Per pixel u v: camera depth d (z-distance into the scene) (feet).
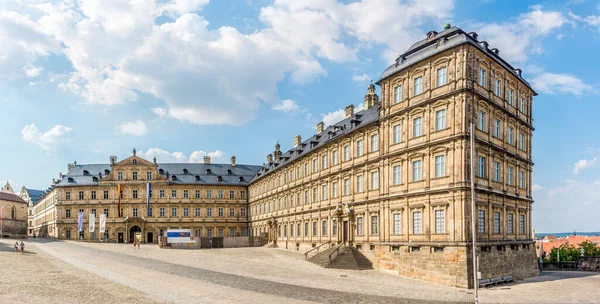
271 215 325.62
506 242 163.94
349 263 186.09
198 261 210.59
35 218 566.36
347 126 231.71
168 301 108.06
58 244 329.31
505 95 175.73
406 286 140.97
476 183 151.84
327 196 233.35
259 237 322.96
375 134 192.85
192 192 405.59
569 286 146.20
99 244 339.77
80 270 165.99
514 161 179.01
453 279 143.54
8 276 140.56
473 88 152.25
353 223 204.03
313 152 253.03
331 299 114.42
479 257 147.43
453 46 153.48
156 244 360.69
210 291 123.75
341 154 220.23
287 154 328.29
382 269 176.35
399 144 175.32
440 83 159.74
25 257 209.67
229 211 408.05
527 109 195.00
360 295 120.98
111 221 395.14
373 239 187.52
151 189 401.08
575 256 352.28
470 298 120.26
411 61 171.22
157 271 168.66
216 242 305.53
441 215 152.66
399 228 171.22
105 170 416.05
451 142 150.82
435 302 113.39
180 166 425.28
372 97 235.61
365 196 195.00
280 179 311.27
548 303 113.19
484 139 158.30
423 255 156.56
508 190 172.76
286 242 289.33
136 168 404.57
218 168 429.38
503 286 146.41
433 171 157.28
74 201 401.49
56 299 105.50
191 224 400.88
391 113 180.34
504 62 176.55
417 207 162.09
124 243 370.12
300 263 202.90
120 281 138.92
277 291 125.39
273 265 194.29
